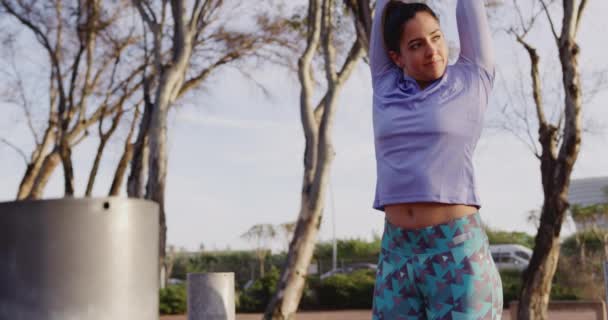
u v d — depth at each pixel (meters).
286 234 39.06
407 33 2.51
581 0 11.16
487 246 2.44
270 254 39.25
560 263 26.19
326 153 12.52
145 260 1.69
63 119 18.17
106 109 19.45
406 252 2.44
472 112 2.48
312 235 12.48
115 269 1.61
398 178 2.45
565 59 11.05
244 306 25.05
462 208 2.40
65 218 1.58
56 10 18.45
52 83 20.19
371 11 10.84
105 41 18.73
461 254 2.34
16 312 1.58
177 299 23.12
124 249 1.63
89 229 1.59
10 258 1.59
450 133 2.42
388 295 2.48
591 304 11.70
